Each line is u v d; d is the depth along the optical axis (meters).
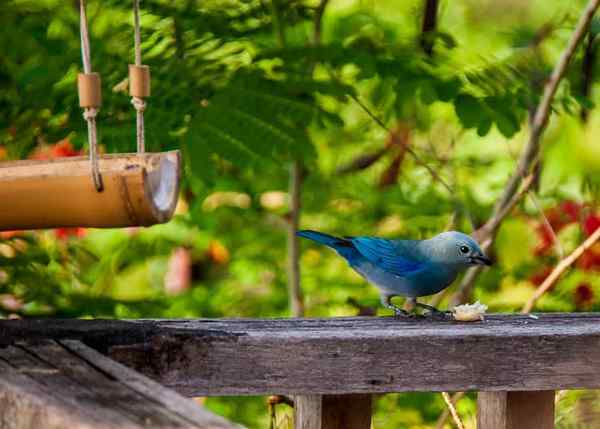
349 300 11.85
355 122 14.34
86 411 4.05
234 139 9.68
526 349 6.55
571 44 10.94
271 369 6.16
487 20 14.12
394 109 12.24
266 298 14.48
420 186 14.41
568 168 12.87
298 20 11.46
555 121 13.03
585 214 12.79
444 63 11.24
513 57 12.04
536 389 6.59
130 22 10.66
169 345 5.99
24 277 10.38
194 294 14.81
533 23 13.85
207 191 12.17
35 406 4.21
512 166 14.49
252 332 6.27
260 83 9.96
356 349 6.27
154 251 15.12
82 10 5.34
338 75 11.90
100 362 5.05
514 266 13.08
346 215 14.16
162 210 5.22
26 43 10.37
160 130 9.96
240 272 14.84
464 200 13.44
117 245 15.08
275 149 9.71
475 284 12.97
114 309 10.88
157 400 4.24
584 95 12.23
